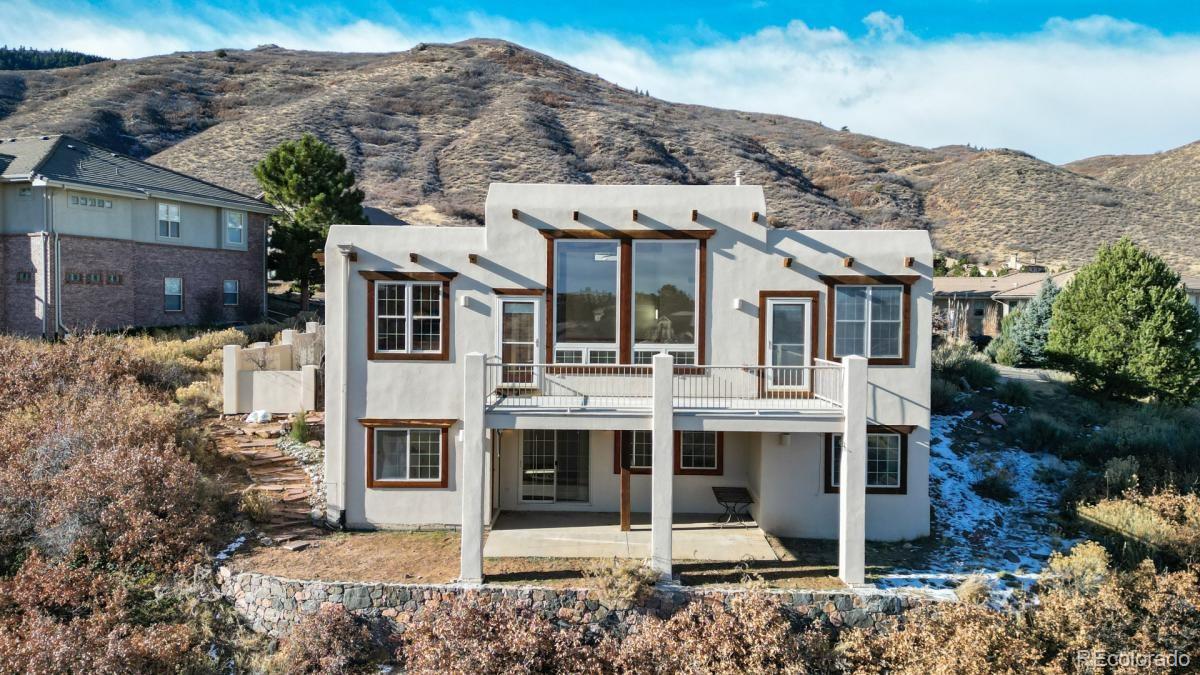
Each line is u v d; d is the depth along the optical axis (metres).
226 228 31.25
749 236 14.39
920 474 14.33
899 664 10.52
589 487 15.62
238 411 19.25
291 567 12.26
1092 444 17.64
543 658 10.65
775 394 14.38
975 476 16.92
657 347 14.48
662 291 14.51
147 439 14.96
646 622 11.08
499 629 10.82
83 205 25.36
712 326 14.45
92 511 12.48
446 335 14.45
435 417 14.44
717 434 15.52
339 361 14.40
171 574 12.14
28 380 17.59
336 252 14.34
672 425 12.27
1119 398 21.64
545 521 14.87
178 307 29.16
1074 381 22.94
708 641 10.49
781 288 14.38
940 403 20.34
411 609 11.46
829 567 12.77
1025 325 28.58
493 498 14.95
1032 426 18.69
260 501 14.13
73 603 11.33
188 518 12.96
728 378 14.41
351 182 35.25
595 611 11.41
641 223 14.41
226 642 11.28
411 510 14.51
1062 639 10.61
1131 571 12.51
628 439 15.50
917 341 14.26
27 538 12.52
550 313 14.44
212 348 24.94
